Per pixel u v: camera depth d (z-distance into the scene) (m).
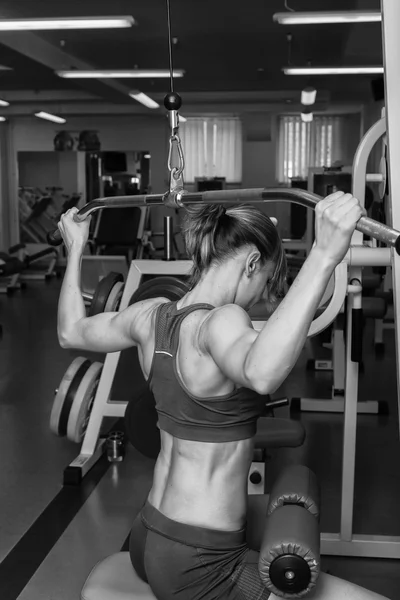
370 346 6.01
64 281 1.41
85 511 2.77
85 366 3.28
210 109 12.11
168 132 12.58
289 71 7.59
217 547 1.11
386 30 1.34
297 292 0.96
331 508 2.79
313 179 6.77
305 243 7.20
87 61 9.24
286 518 1.16
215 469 1.13
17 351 5.75
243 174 12.41
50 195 11.51
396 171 1.37
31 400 4.36
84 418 3.23
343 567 2.36
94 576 1.27
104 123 12.63
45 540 2.52
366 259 2.24
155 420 2.46
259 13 6.82
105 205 1.35
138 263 3.19
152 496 1.18
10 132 12.52
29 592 2.17
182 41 8.02
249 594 1.11
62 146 11.62
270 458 3.35
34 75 9.84
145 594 1.20
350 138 12.45
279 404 2.69
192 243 1.21
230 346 1.03
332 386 4.67
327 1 6.40
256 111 12.02
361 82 10.20
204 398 1.10
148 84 10.71
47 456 3.39
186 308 1.17
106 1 6.38
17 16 7.00
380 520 2.68
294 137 12.56
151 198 1.24
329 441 3.63
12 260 8.02
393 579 2.28
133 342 1.29
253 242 1.18
